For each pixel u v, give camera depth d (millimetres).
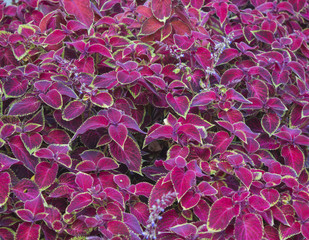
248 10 1672
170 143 1384
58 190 1286
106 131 1389
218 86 1396
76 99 1378
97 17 1592
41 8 1621
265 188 1304
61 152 1306
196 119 1377
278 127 1458
